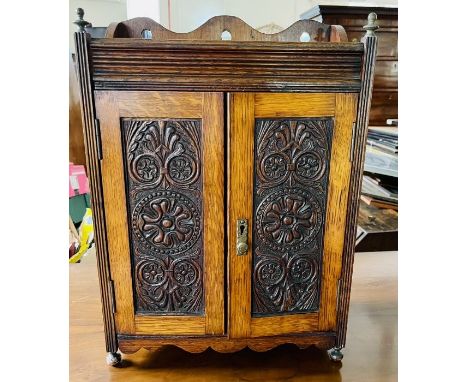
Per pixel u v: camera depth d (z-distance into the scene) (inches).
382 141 74.5
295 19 84.6
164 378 37.8
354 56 31.5
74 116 83.7
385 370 39.3
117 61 30.4
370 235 64.2
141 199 33.9
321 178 34.4
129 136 32.4
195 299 36.4
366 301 50.3
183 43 29.8
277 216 34.8
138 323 36.7
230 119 31.9
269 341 37.6
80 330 43.9
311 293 37.2
